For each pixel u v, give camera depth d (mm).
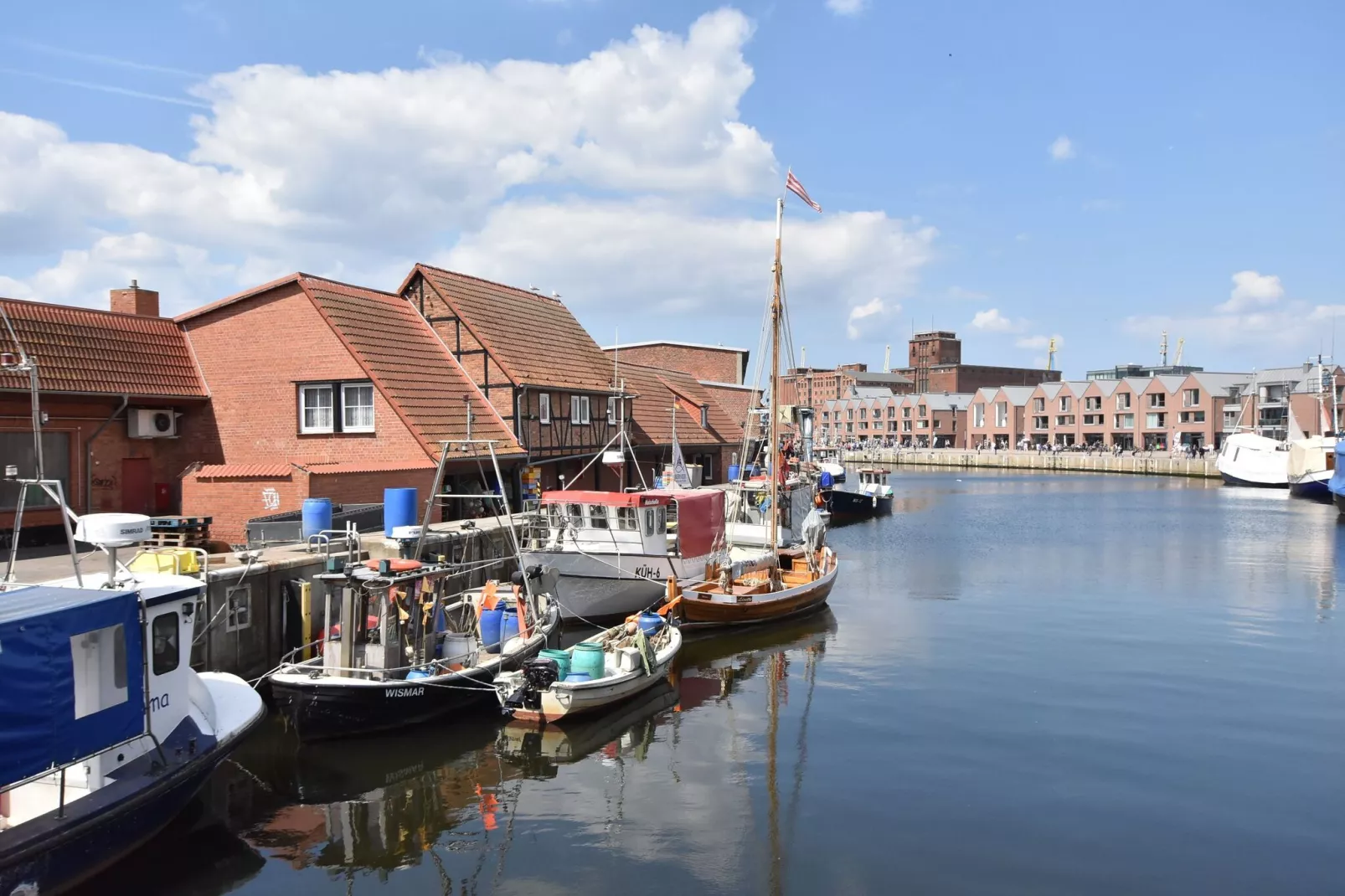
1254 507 63125
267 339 27969
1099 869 11391
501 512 29812
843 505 58281
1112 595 30438
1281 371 110500
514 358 33500
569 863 11398
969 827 12531
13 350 22641
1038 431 132500
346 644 14922
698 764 14742
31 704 9570
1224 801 13453
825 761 14922
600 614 23141
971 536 47406
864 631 24859
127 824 10625
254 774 13820
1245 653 22297
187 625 12117
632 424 42281
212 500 23359
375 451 26969
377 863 11336
